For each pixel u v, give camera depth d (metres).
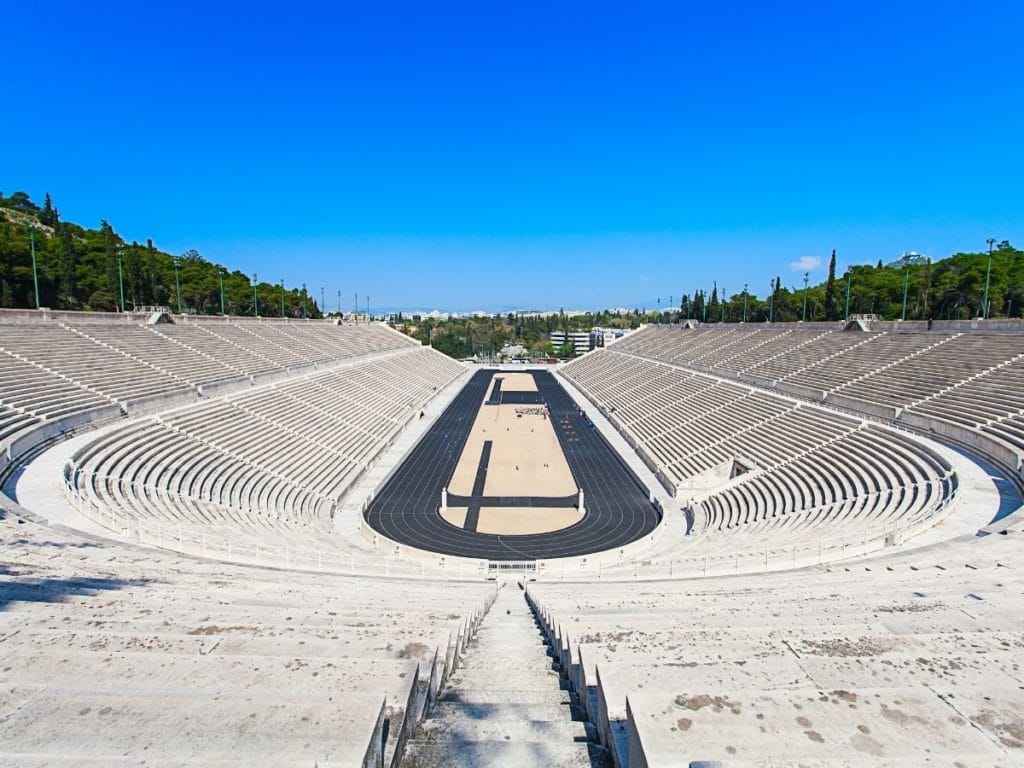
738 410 55.25
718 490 41.09
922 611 9.91
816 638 7.21
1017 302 81.88
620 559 32.16
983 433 32.75
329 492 41.62
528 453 58.53
